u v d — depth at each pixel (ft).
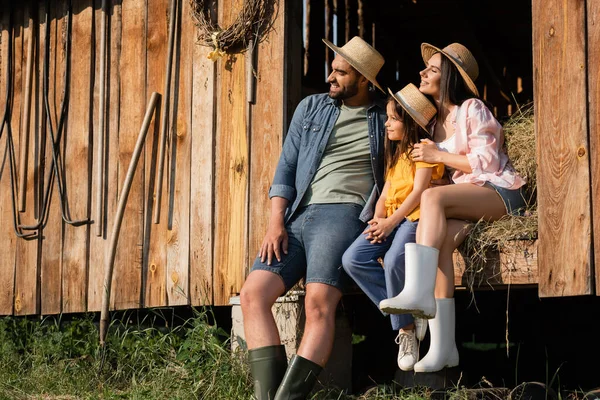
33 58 21.75
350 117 15.72
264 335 14.39
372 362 20.95
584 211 13.64
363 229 15.14
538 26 14.42
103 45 20.25
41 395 16.49
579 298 19.75
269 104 17.71
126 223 19.45
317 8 27.45
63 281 20.59
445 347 13.94
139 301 19.07
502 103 31.71
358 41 15.69
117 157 19.89
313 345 14.11
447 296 14.08
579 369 19.80
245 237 17.71
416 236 13.93
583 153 13.73
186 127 18.79
